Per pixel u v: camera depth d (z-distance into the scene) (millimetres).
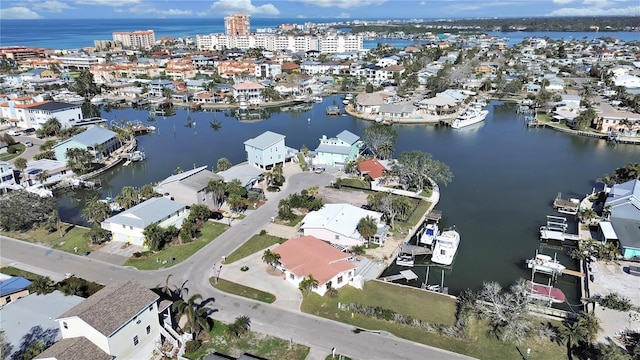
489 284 54500
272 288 56625
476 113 160625
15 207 72750
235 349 45906
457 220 79812
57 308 49125
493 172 105812
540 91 186875
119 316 41281
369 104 173750
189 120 169000
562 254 68062
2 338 44000
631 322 49312
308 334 48094
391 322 50094
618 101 174625
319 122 163625
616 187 79750
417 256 67000
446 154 121062
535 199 89250
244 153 123750
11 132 139250
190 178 82188
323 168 103625
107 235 70438
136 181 103812
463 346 46156
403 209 76938
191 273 60156
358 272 60875
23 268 62219
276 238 70000
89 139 115062
